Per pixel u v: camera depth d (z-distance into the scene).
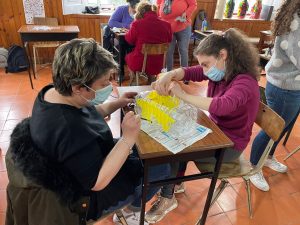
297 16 1.33
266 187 1.79
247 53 1.16
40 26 3.25
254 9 4.58
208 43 1.16
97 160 0.83
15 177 0.82
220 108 1.09
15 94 3.03
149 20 2.71
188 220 1.54
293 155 2.19
